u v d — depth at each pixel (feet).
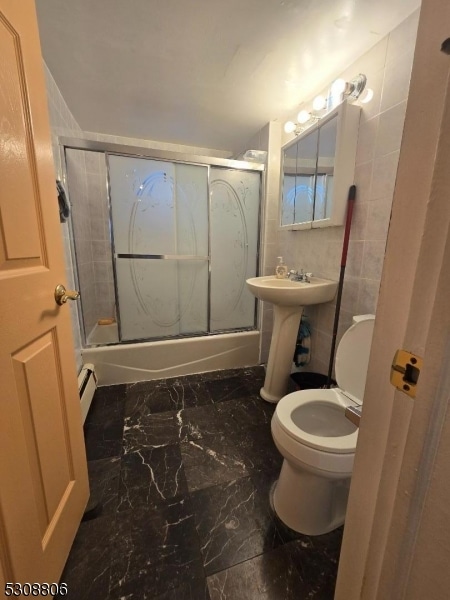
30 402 2.30
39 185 2.50
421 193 1.00
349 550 1.53
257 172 7.25
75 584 2.74
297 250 6.56
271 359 5.95
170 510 3.51
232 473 4.10
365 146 4.47
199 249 7.16
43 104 2.59
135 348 6.66
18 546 2.03
